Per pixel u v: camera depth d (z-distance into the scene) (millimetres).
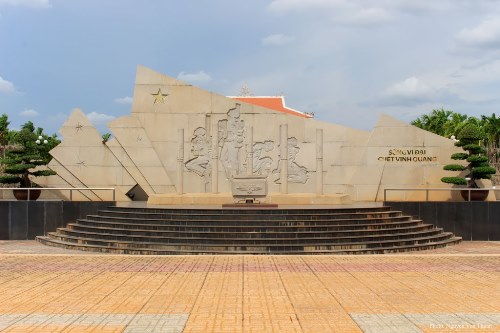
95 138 31641
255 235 19406
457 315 10016
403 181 30469
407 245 20188
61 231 22906
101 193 31344
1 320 9617
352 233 20016
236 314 10086
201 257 17094
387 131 30734
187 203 27047
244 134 32281
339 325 9359
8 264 15750
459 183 27906
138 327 9203
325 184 31719
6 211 24906
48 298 11336
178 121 32281
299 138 32250
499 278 13656
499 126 52469
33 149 29734
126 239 20000
